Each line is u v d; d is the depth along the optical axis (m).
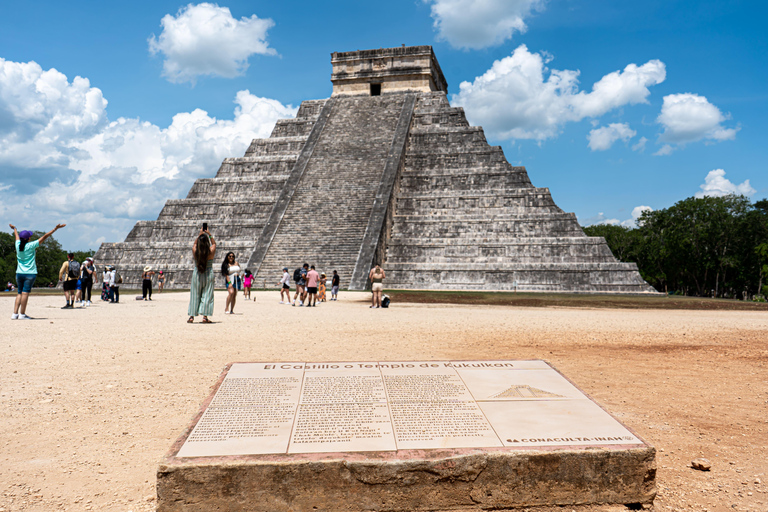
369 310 25.52
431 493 4.66
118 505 4.84
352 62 66.06
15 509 4.71
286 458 4.57
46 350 11.90
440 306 29.50
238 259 48.97
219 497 4.50
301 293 27.95
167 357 11.41
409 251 49.41
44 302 27.59
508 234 48.78
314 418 5.14
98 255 52.53
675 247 75.06
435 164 54.97
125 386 8.89
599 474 4.80
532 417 5.26
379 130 57.34
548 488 4.75
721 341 15.37
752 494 5.17
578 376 10.27
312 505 4.56
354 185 51.28
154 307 24.78
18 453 5.99
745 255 72.69
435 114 59.44
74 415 7.34
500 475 4.71
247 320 19.31
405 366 6.25
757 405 8.28
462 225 49.94
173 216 54.84
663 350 13.56
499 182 51.88
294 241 46.84
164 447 6.24
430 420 5.17
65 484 5.25
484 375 6.10
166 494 4.47
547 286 45.72
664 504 4.95
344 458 4.59
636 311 28.42
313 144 56.75
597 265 45.06
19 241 17.89
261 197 53.41
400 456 4.65
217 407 5.29
